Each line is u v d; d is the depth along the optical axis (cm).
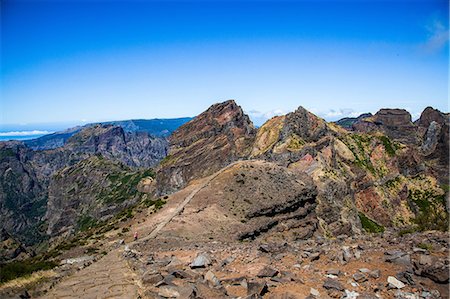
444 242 2566
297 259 2520
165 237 6347
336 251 2595
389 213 18150
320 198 11694
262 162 12525
